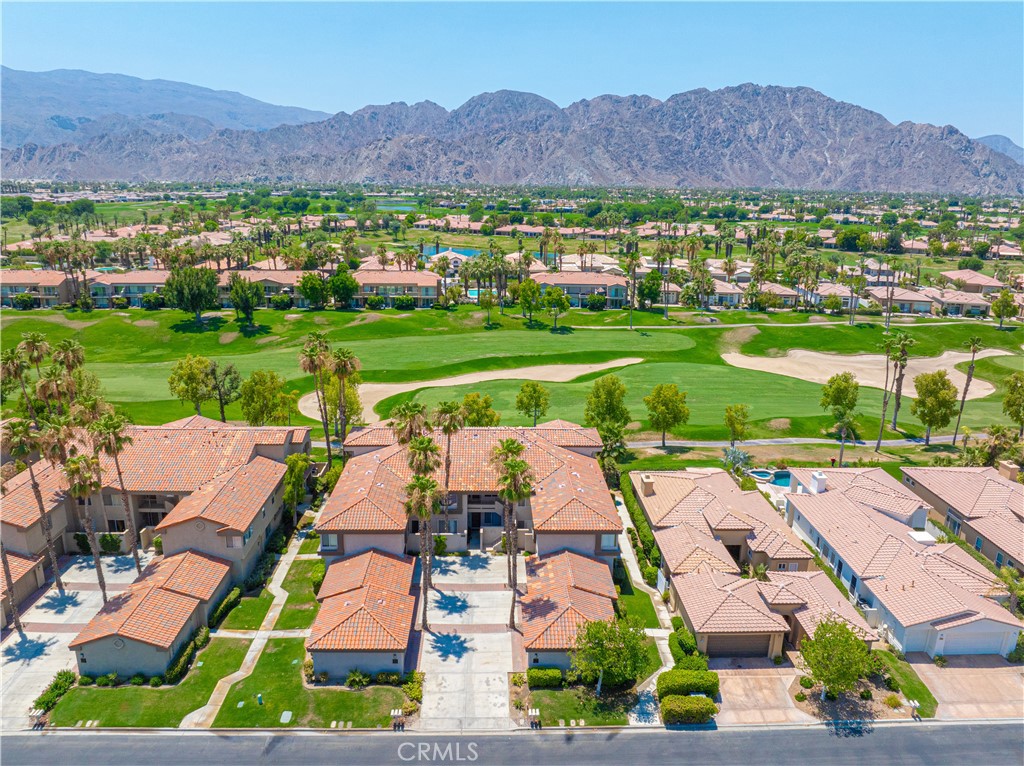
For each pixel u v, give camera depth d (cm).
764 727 4341
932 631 4966
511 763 4047
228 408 10275
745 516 6216
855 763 4072
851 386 8819
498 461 5222
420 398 10706
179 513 5784
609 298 18700
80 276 18588
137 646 4678
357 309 17175
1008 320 16825
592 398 8562
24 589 5550
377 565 5528
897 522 6316
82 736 4222
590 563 5678
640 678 4756
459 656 4941
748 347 14612
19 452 5341
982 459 7906
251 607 5494
